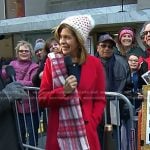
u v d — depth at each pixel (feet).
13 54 30.07
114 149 10.61
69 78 9.29
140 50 15.10
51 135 9.80
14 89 9.92
